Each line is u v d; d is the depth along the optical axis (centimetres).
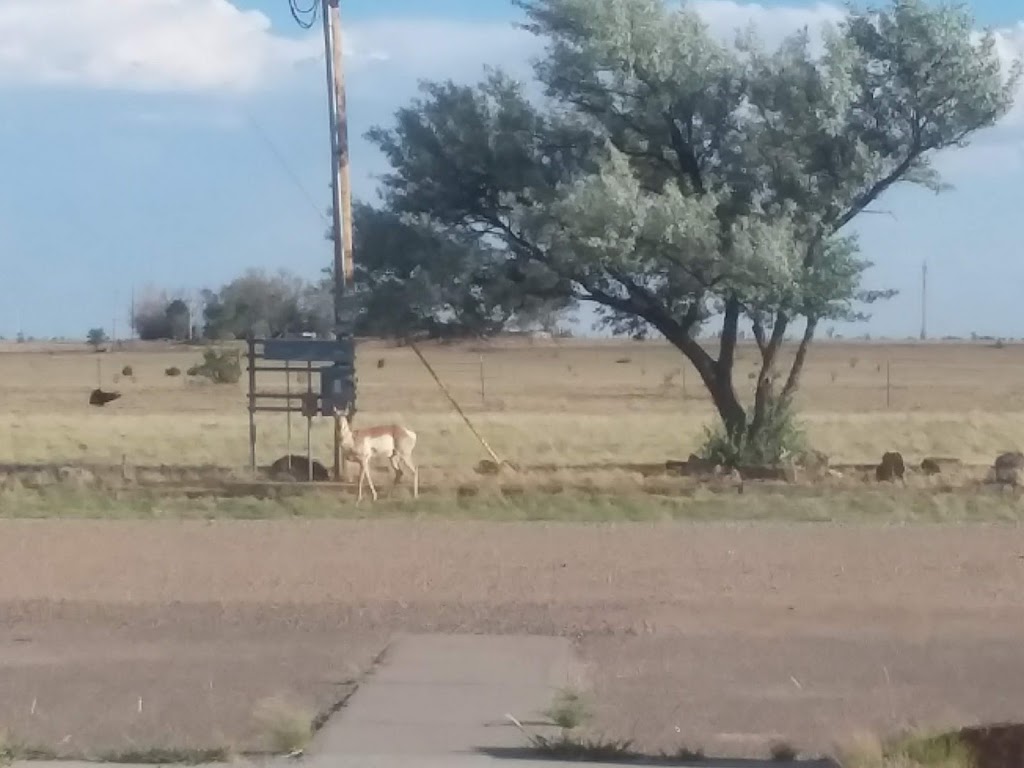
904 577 1945
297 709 1109
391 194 3180
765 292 2933
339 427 2936
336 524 2467
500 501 2670
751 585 1878
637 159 3138
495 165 3077
